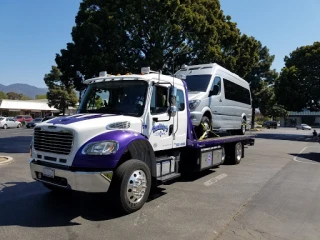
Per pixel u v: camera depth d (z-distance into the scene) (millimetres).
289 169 10164
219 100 9898
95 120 5152
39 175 5309
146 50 17969
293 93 32750
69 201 5824
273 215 5262
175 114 6605
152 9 16875
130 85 6055
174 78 6797
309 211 5520
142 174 5270
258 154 14594
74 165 4730
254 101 45656
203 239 4172
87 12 18781
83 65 17750
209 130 9062
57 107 56156
